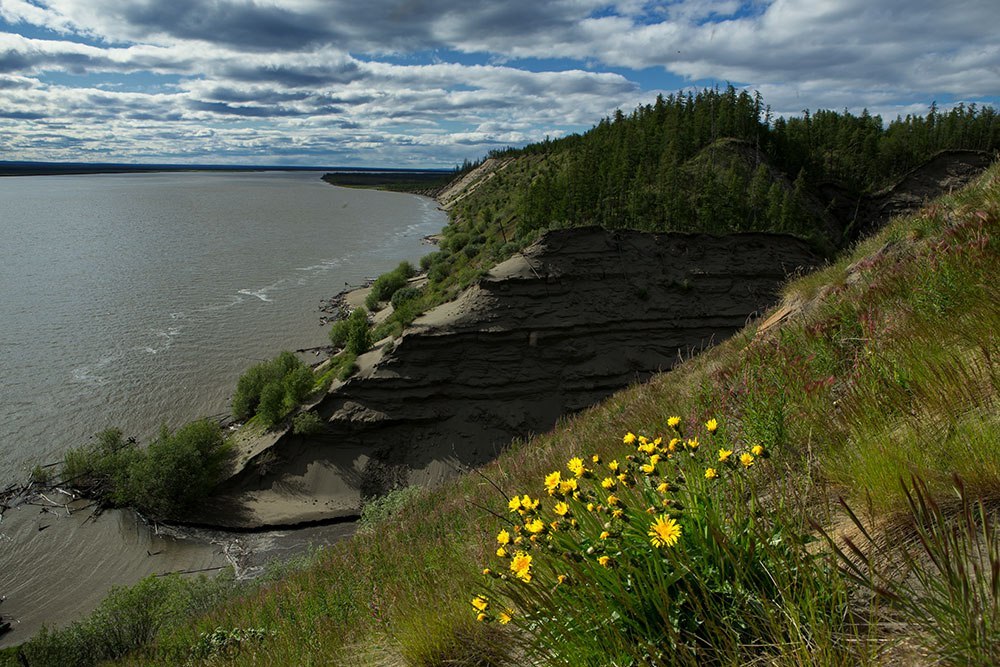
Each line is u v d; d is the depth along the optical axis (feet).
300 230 547.49
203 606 57.26
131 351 211.20
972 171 357.00
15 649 58.03
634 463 10.50
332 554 45.80
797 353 19.56
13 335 223.51
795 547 7.45
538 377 172.55
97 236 486.38
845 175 407.23
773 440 12.47
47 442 150.51
